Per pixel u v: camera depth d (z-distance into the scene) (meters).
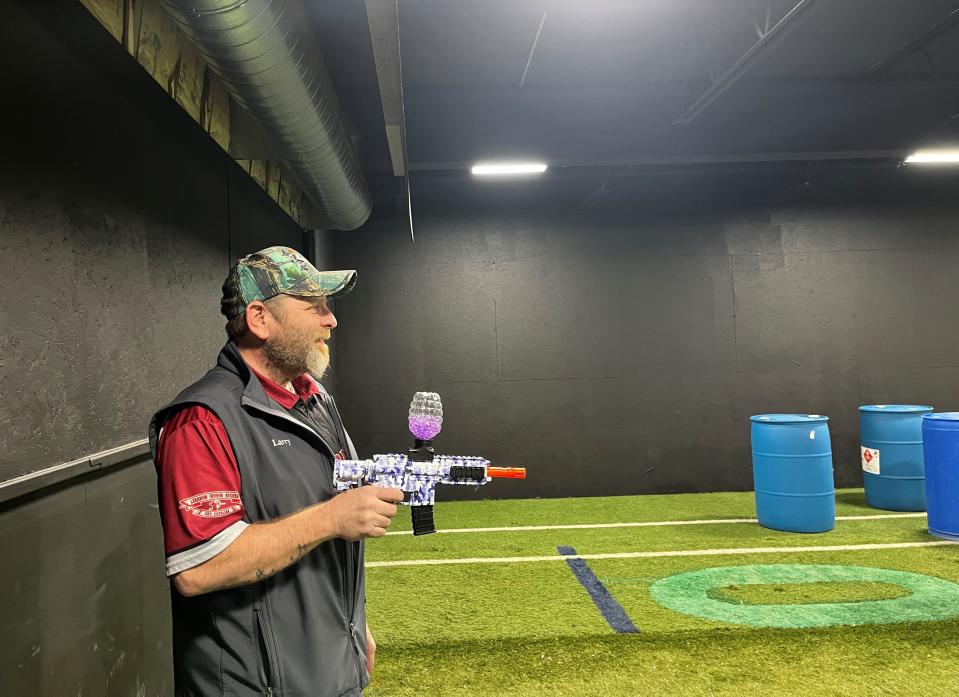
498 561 4.02
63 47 1.59
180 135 2.46
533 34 4.64
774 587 3.39
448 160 5.49
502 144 5.51
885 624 2.86
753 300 6.34
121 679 1.78
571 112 5.51
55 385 1.49
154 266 2.17
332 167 3.58
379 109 5.38
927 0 4.37
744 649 2.66
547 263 6.31
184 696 1.00
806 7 3.47
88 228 1.69
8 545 1.26
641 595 3.33
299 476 1.07
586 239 6.33
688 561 3.91
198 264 2.65
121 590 1.80
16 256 1.35
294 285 1.12
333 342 6.05
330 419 1.31
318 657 1.03
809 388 6.29
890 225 6.36
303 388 1.27
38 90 1.46
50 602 1.41
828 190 6.34
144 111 2.11
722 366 6.30
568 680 2.45
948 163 6.29
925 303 6.34
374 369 6.19
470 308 6.26
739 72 4.41
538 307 6.29
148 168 2.14
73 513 1.53
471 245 6.28
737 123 5.63
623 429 6.24
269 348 1.13
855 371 6.30
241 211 3.35
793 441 4.55
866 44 4.99
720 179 6.32
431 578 3.69
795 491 4.53
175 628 1.03
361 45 4.61
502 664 2.58
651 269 6.34
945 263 6.36
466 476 1.07
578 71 5.23
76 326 1.61
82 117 1.68
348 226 4.93
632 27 4.59
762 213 6.37
